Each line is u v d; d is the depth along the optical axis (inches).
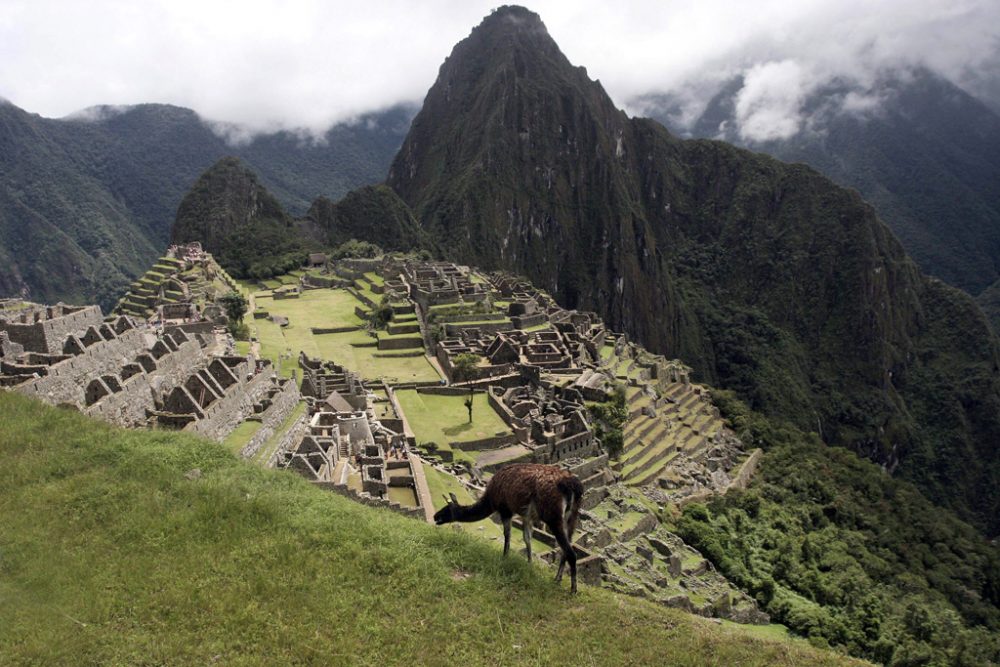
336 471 1806.1
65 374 1615.4
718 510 3169.3
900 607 2800.2
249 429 1868.8
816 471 4507.9
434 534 988.6
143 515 960.9
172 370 2041.1
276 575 866.8
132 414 1695.4
